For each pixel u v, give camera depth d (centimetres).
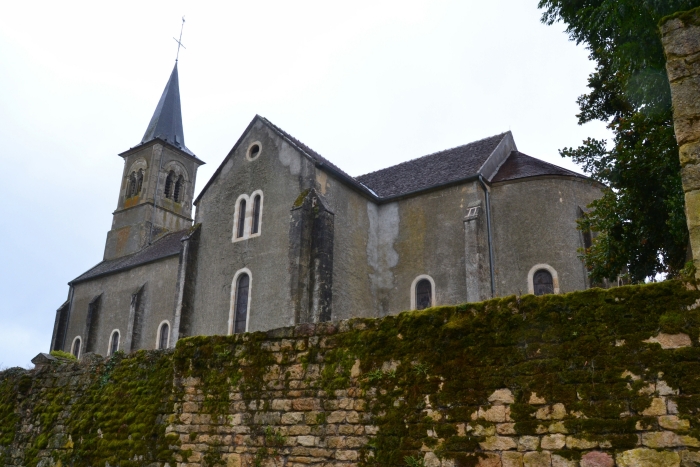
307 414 818
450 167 2294
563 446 601
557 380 623
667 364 570
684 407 550
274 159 2094
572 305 640
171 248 3303
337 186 2069
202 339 995
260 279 1967
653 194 1296
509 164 2262
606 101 1617
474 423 664
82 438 1144
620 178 1331
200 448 924
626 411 577
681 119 646
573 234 1908
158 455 970
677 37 676
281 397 855
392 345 764
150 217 4084
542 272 1895
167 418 991
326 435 788
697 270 587
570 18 1344
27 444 1283
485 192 2031
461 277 1958
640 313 599
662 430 555
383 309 2109
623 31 1108
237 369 926
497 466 635
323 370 822
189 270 2166
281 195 2022
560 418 610
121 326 3238
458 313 721
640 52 1102
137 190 4244
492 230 2002
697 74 648
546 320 651
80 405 1211
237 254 2075
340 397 791
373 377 764
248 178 2155
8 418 1375
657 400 565
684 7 977
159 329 2973
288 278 1877
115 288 3403
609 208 1412
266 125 2166
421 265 2070
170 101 4697
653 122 1169
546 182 1978
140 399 1072
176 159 4444
